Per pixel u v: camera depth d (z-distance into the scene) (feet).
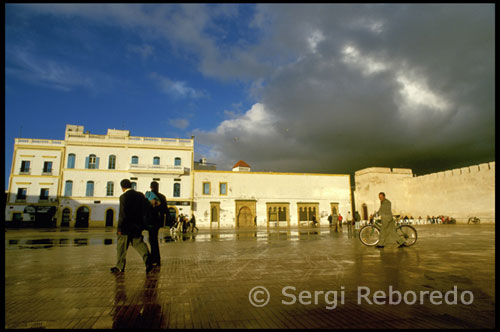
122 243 14.88
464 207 110.01
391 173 139.33
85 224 115.65
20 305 9.05
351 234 51.62
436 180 123.24
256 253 22.74
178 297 9.94
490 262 16.89
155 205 16.29
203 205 124.26
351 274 13.67
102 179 119.34
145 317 8.00
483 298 9.74
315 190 138.21
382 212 25.91
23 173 114.83
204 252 23.85
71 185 116.78
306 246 28.60
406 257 19.33
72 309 8.68
